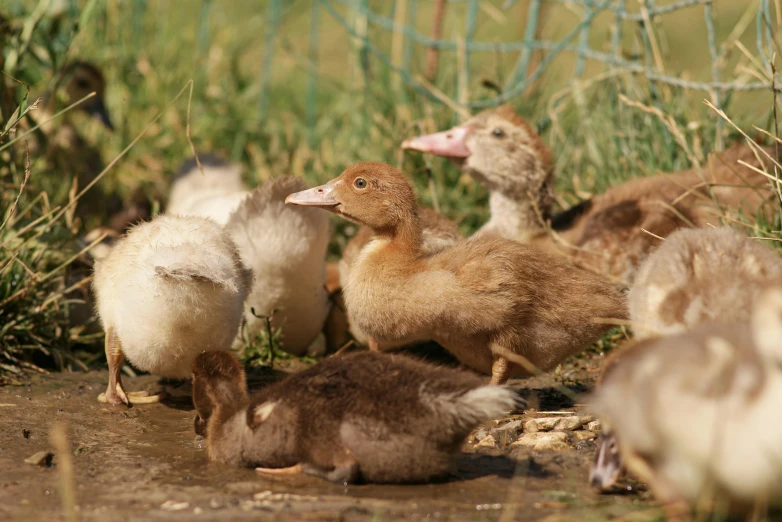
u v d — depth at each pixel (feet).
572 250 41.27
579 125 49.73
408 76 51.96
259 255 36.91
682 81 43.39
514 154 43.68
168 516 22.26
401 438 24.07
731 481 19.29
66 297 38.91
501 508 23.00
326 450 24.75
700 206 38.93
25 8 48.32
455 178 49.49
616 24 48.14
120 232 46.39
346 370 25.53
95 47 60.59
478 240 32.27
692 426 19.40
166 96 59.47
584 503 23.11
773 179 34.58
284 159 54.24
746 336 20.67
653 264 28.66
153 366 31.09
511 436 28.55
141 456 27.12
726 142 44.16
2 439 28.22
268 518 22.13
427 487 24.58
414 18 61.31
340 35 78.38
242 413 26.07
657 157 45.50
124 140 56.24
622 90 48.29
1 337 35.17
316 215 37.35
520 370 32.45
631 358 21.48
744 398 18.98
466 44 52.31
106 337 32.40
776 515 20.26
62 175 49.78
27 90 35.88
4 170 41.14
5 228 37.09
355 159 51.29
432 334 31.76
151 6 67.31
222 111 59.21
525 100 52.60
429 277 30.78
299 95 68.64
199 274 28.86
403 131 50.01
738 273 26.73
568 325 31.32
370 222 32.73
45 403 32.17
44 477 25.12
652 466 20.86
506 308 30.42
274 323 38.68
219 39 66.59
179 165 52.44
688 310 26.22
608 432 23.21
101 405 32.27
